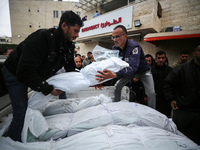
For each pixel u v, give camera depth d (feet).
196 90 4.74
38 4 52.80
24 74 2.67
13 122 3.16
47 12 53.78
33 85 2.81
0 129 3.28
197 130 4.97
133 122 3.80
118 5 27.94
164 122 4.00
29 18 52.60
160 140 2.84
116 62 3.97
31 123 3.18
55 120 3.91
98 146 2.59
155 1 15.89
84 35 25.77
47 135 3.44
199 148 2.86
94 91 6.48
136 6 17.15
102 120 3.69
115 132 3.02
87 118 3.76
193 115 4.93
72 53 3.90
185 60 8.48
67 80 3.60
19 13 51.80
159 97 7.57
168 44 17.19
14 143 2.75
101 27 22.08
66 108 4.66
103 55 4.62
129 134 3.01
